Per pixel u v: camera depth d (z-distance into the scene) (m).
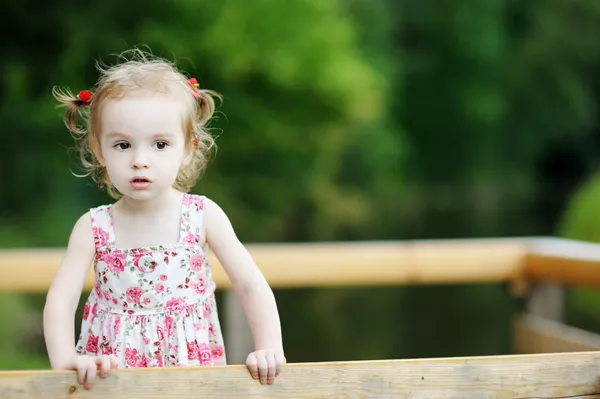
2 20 11.73
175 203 2.19
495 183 24.81
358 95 14.05
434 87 24.48
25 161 11.59
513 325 4.07
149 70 2.10
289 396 1.85
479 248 3.94
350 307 9.71
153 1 11.80
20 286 3.56
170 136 2.05
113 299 2.15
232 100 12.79
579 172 24.72
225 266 2.19
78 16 11.73
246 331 3.97
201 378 1.81
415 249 3.89
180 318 2.15
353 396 1.87
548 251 3.86
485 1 24.09
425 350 7.52
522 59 23.89
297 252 3.80
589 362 1.99
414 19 24.14
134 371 1.78
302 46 12.93
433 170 24.92
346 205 18.25
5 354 5.89
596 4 22.97
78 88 11.46
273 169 13.89
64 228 10.38
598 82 24.02
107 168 2.05
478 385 1.93
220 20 12.01
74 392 1.76
